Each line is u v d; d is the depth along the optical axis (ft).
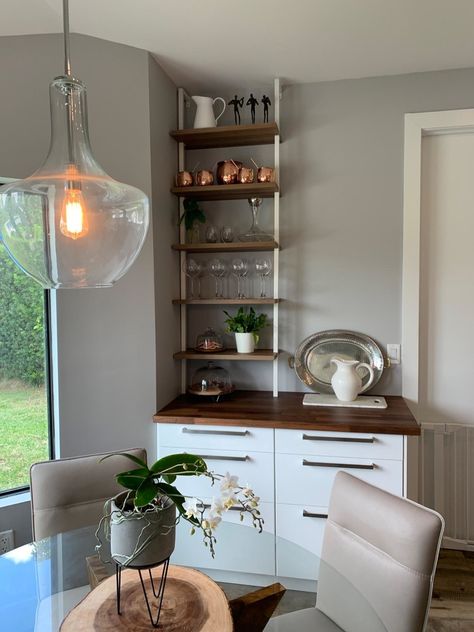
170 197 7.73
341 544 4.34
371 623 3.70
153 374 6.98
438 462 7.80
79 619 3.08
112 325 6.90
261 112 8.20
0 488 7.01
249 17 5.95
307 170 8.00
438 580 6.98
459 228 7.70
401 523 3.85
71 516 5.00
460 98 7.44
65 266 3.28
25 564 4.20
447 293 7.78
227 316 8.41
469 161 7.64
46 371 7.01
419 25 6.13
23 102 6.52
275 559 4.48
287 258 8.14
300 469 6.54
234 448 6.72
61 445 6.79
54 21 6.16
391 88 7.66
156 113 7.10
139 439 7.02
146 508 2.98
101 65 6.72
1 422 7.02
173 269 7.89
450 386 7.82
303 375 7.99
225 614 3.12
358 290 7.91
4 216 3.19
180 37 6.47
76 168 3.25
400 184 7.70
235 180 7.53
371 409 7.06
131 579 3.56
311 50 6.82
